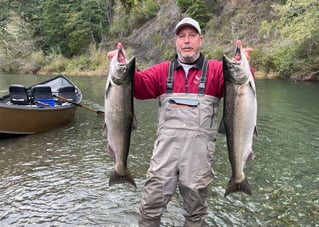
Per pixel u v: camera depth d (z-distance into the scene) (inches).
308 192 211.5
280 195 207.3
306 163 262.2
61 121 390.9
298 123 393.4
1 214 186.7
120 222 178.4
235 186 131.1
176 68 134.3
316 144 311.0
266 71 983.0
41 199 204.4
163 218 179.9
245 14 1263.5
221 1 1397.6
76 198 205.5
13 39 2100.1
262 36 1112.2
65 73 1755.7
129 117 131.3
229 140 127.9
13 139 335.6
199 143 133.3
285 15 877.2
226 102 125.9
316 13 772.0
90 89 813.9
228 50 1175.0
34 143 321.4
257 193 210.2
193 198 137.6
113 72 126.2
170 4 1632.6
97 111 445.4
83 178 236.1
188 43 130.4
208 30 1355.8
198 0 1405.0
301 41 834.8
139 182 229.5
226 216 182.5
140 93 138.2
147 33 1663.4
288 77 922.7
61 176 239.9
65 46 2064.5
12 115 325.7
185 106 132.9
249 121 124.3
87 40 2005.4
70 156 284.0
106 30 1958.7
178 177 138.8
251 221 177.6
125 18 1882.4
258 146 307.3
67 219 181.8
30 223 178.2
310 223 175.6
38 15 2176.4
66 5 2073.1
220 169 250.8
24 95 372.2
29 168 255.4
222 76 132.6
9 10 2142.0
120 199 203.9
